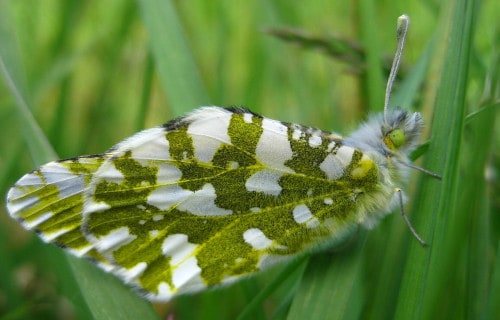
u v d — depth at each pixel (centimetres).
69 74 12
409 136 9
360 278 9
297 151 9
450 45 9
